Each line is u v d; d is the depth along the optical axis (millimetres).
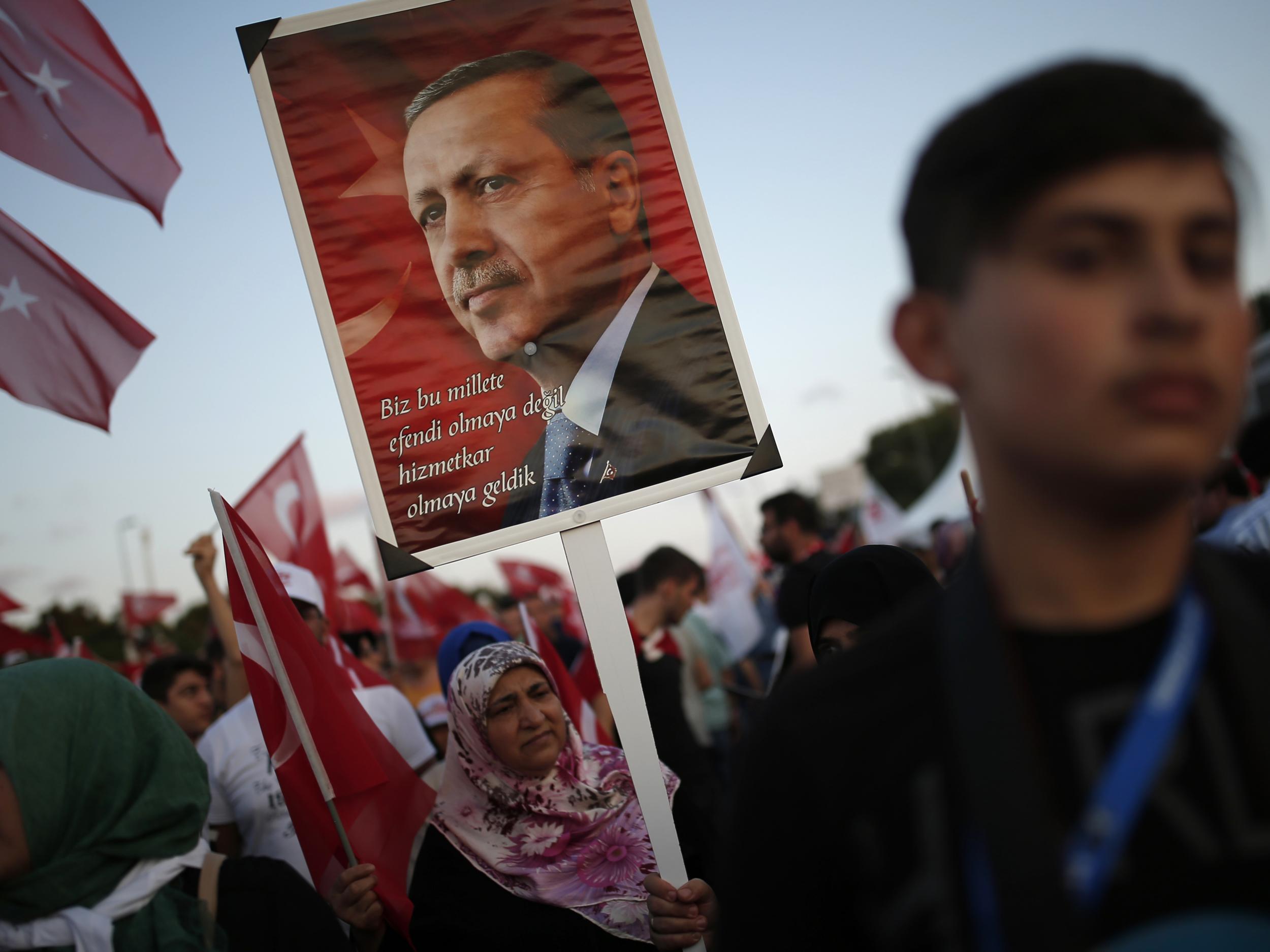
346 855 2723
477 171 2691
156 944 2268
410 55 2713
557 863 2930
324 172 2674
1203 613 767
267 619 2758
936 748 814
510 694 3039
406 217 2684
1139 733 749
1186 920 708
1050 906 710
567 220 2691
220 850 3941
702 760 4512
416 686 8305
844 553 2387
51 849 2275
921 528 14133
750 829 920
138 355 4012
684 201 2711
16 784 2244
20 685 2346
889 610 2250
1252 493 4285
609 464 2637
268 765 3961
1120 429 701
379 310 2654
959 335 805
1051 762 762
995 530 816
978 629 811
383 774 2797
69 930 2219
